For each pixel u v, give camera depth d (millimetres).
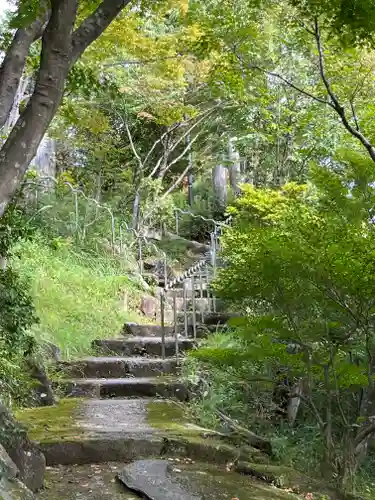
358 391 4938
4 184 2664
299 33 5922
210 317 8312
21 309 3961
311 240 3781
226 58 6293
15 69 3133
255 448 4492
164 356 7188
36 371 5469
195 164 15406
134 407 5375
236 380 5387
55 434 4137
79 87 4781
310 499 3443
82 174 15102
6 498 2266
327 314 4016
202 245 13984
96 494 3180
